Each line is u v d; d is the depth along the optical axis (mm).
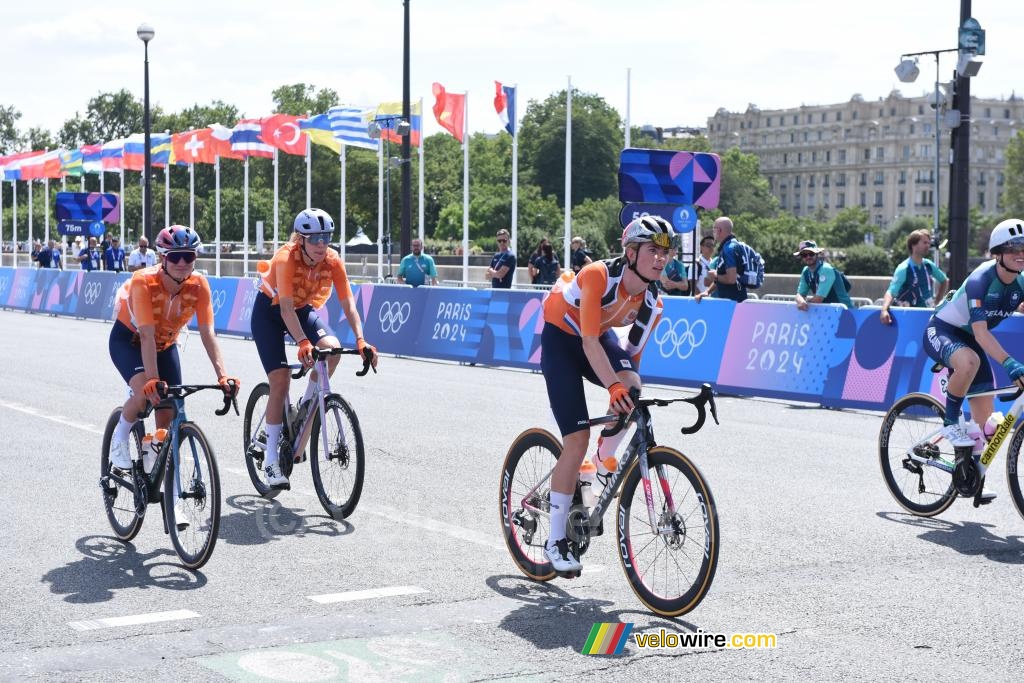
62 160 47375
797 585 4781
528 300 13922
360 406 10414
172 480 5191
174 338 5672
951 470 5961
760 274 12062
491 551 5375
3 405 10344
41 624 4242
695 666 3797
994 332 9414
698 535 4188
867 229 155000
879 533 5742
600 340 4691
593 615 4375
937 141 25875
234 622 4266
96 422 9391
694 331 11898
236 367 13711
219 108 127125
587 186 106938
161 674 3699
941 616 4359
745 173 162750
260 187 103125
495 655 3900
